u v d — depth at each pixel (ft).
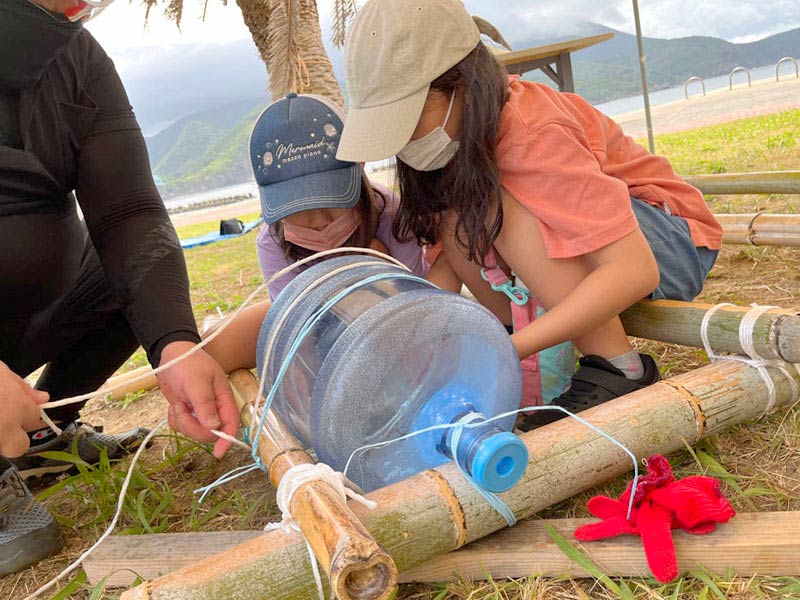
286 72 11.57
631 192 5.99
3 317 5.89
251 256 19.53
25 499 5.05
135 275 5.30
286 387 4.73
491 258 5.55
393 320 3.84
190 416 4.79
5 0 4.52
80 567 4.79
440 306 3.95
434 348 3.95
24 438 3.98
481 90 4.93
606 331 5.19
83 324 6.35
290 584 3.41
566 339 4.94
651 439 4.30
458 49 4.99
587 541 3.76
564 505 4.41
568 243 4.95
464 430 3.63
